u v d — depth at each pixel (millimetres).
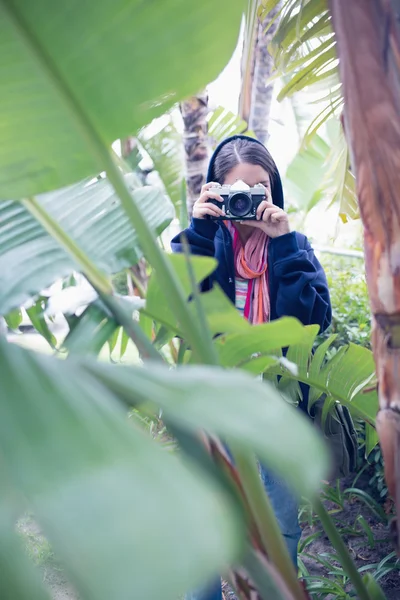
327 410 1350
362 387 1151
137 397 409
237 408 364
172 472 313
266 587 601
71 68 617
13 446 318
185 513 274
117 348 2406
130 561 242
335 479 2830
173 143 3227
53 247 925
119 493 283
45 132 677
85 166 723
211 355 627
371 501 2475
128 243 1001
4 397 361
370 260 649
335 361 1160
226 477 597
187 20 596
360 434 2578
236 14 603
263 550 623
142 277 2207
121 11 574
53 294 1034
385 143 615
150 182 3016
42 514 268
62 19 573
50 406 359
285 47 1772
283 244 1652
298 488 318
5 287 847
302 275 1617
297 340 715
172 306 637
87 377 410
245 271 1702
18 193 741
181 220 2785
